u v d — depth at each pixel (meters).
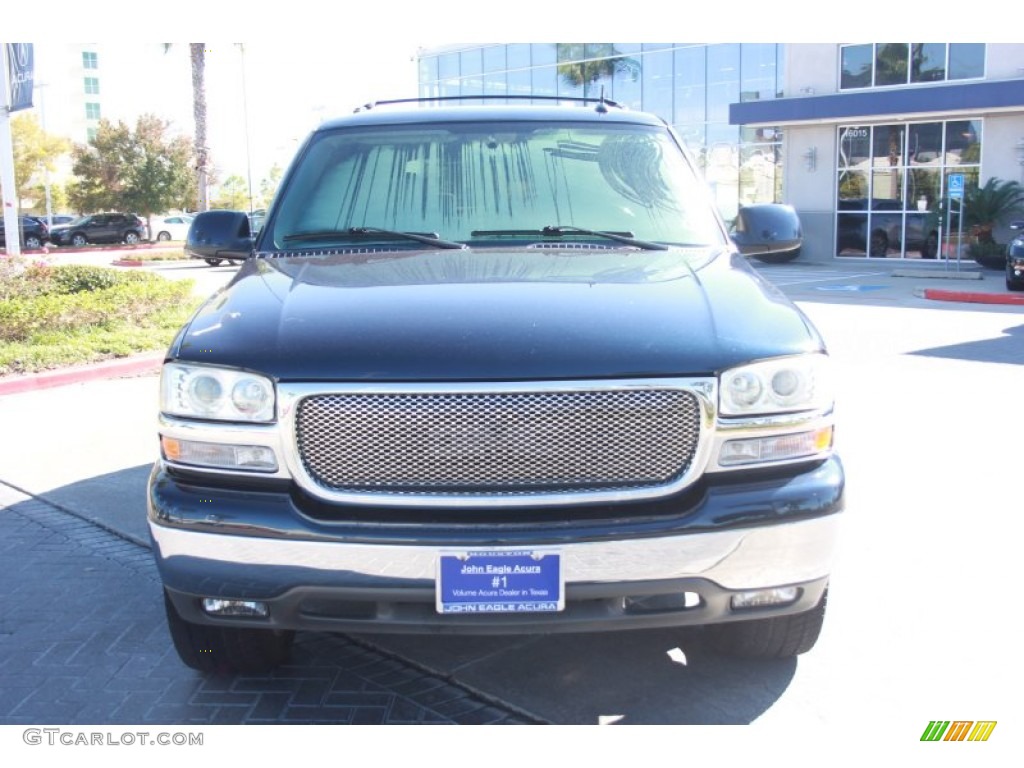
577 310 3.08
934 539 4.86
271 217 4.25
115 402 8.41
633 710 3.35
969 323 12.85
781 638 3.49
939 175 23.64
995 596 4.20
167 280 13.95
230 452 2.92
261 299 3.32
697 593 2.91
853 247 25.36
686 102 29.81
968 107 21.53
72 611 4.26
